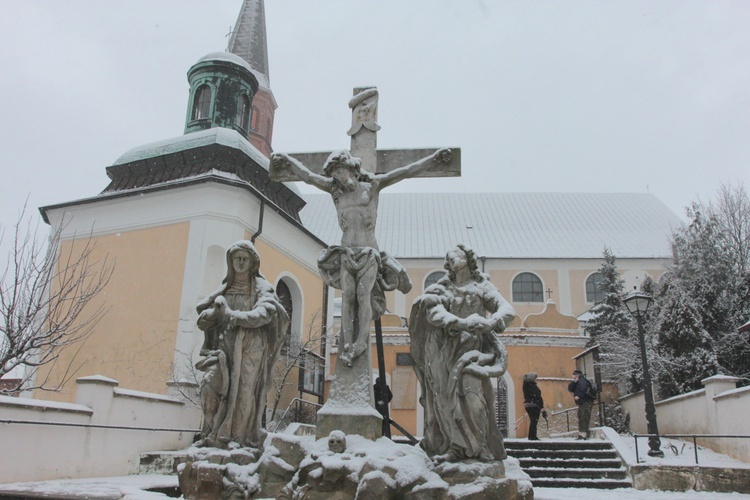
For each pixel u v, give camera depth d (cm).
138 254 1719
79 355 1658
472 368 581
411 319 636
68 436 1050
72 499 644
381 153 775
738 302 2145
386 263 721
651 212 4188
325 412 653
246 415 648
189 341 1568
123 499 590
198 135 1898
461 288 641
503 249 3747
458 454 580
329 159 726
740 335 1925
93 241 1789
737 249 2853
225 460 614
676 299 1988
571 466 1299
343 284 706
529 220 4119
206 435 651
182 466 616
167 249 1689
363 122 786
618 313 2812
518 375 2433
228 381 650
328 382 2300
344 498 550
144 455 1198
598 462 1291
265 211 1847
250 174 1889
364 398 664
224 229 1689
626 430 2089
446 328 594
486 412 587
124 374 1598
